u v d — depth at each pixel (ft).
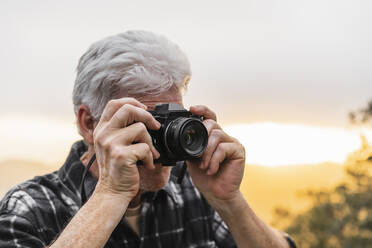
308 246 12.57
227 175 4.99
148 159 4.10
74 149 5.26
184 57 4.85
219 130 4.86
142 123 4.15
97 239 3.76
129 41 4.70
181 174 5.16
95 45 4.83
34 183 4.99
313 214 12.71
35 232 4.56
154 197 5.31
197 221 5.68
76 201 4.98
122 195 3.99
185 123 4.18
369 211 12.05
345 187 12.47
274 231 5.57
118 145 3.99
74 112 5.20
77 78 4.96
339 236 11.98
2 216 4.51
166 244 5.33
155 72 4.60
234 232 5.12
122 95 4.61
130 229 5.03
